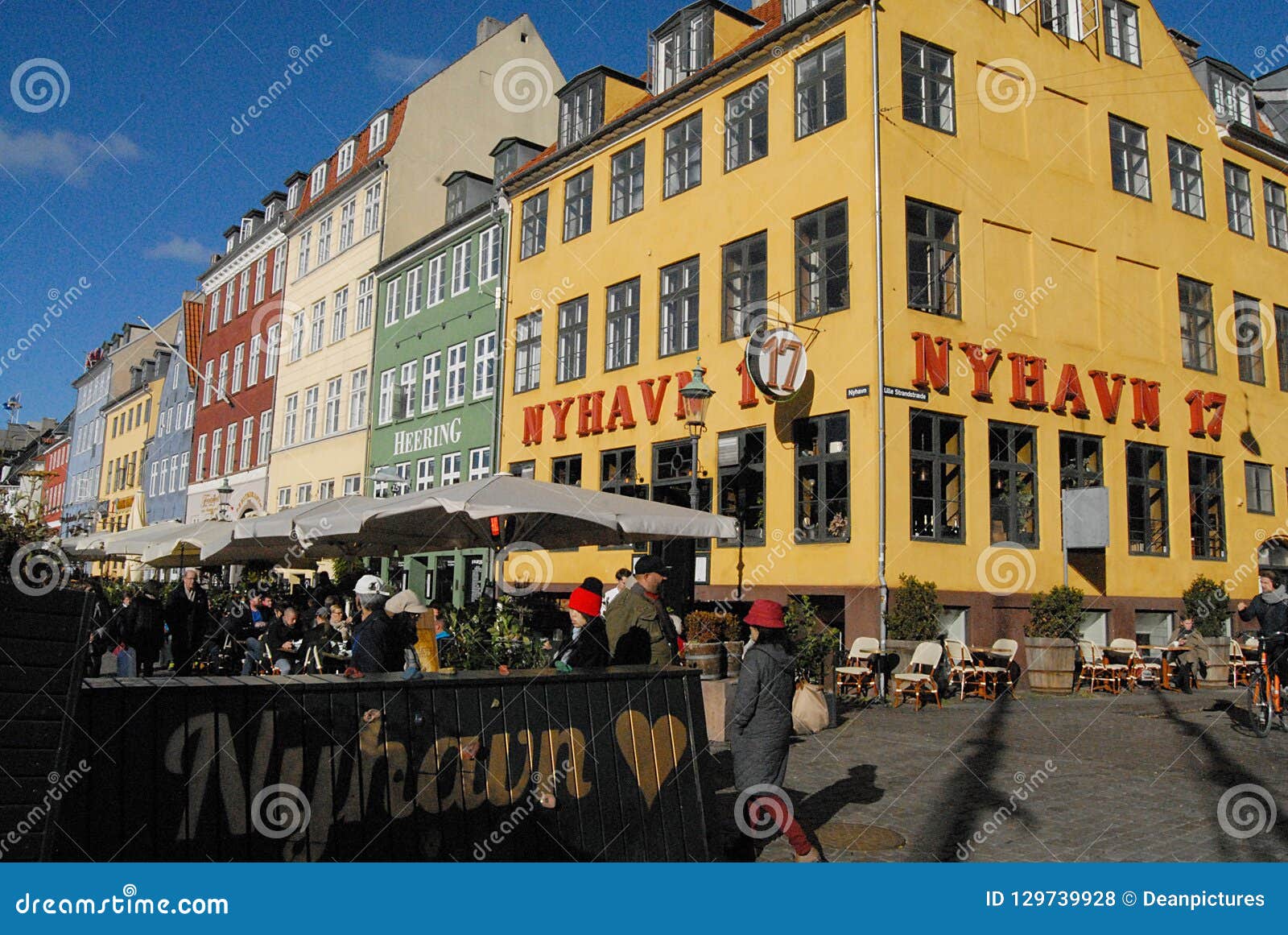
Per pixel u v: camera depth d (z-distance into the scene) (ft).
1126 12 69.92
